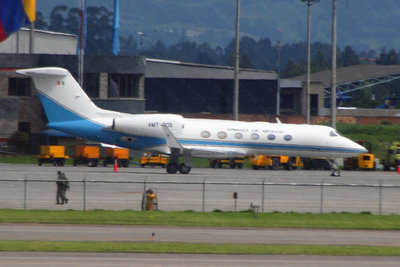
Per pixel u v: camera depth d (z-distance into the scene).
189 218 120.19
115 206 132.38
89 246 95.06
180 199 144.12
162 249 94.88
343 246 101.25
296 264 89.19
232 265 87.44
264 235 108.75
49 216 117.44
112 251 92.81
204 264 87.44
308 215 127.44
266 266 87.56
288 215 126.69
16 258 87.56
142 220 116.69
